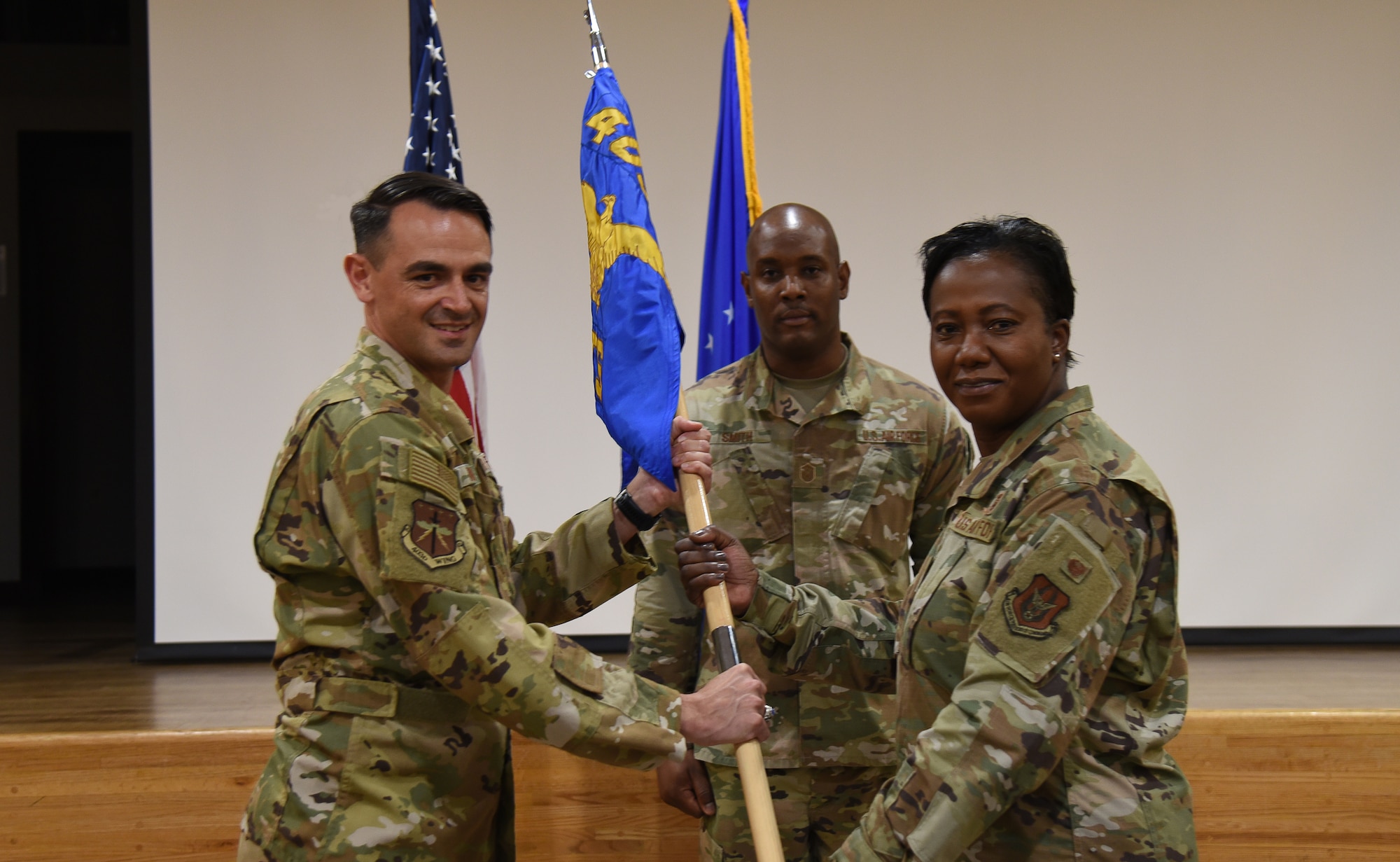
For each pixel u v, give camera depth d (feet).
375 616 4.57
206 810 8.07
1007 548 4.05
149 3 12.88
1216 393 13.30
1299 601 13.30
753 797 4.82
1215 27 13.26
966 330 4.34
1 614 18.16
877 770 6.36
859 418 6.75
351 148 13.07
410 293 4.71
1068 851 3.96
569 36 13.16
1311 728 8.29
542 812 8.08
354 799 4.44
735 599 5.88
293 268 13.01
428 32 8.27
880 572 6.67
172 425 12.87
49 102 20.83
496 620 4.39
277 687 4.82
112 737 8.08
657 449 5.59
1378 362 13.30
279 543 4.60
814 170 13.28
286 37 13.01
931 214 13.33
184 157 12.93
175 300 12.91
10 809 8.02
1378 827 8.24
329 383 4.77
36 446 21.31
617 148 6.19
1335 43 13.28
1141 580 4.06
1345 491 13.30
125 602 19.86
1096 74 13.30
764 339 6.88
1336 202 13.30
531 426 13.12
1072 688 3.80
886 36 13.26
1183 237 13.29
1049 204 13.33
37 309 21.39
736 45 8.48
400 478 4.37
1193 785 8.26
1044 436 4.28
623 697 4.57
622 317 5.93
